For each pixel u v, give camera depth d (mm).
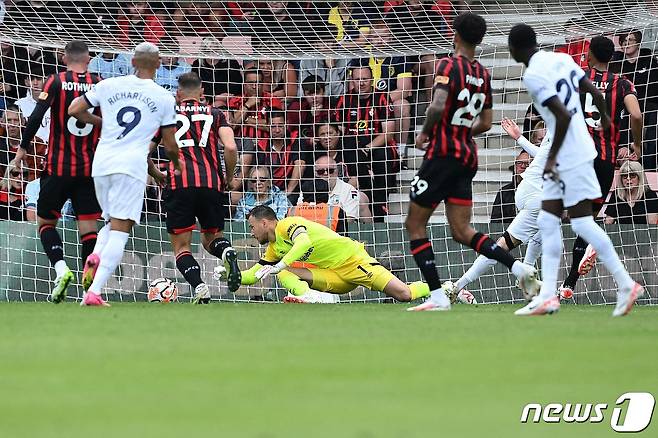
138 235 45125
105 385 16922
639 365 19281
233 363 19094
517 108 52344
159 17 47688
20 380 17391
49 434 13445
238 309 33000
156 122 33188
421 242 32000
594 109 37094
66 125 35031
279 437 13219
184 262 37031
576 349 21234
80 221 35938
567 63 28672
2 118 46812
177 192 36625
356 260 40906
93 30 46281
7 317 28562
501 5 47844
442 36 47062
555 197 29000
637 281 45094
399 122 49594
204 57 47188
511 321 27391
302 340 22547
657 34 48688
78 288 44844
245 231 46000
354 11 47969
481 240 31734
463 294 44312
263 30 48406
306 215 47438
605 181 37531
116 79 33031
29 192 46938
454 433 13633
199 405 15312
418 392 16406
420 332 24266
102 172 32844
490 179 51500
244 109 49406
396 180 49719
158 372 18141
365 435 13344
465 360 19594
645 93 46469
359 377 17656
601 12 45781
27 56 47594
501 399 16062
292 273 41156
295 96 49844
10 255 44188
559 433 14375
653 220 47344
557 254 29312
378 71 49719
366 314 30328
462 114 30641
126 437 13266
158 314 29828
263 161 48844
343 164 49156
